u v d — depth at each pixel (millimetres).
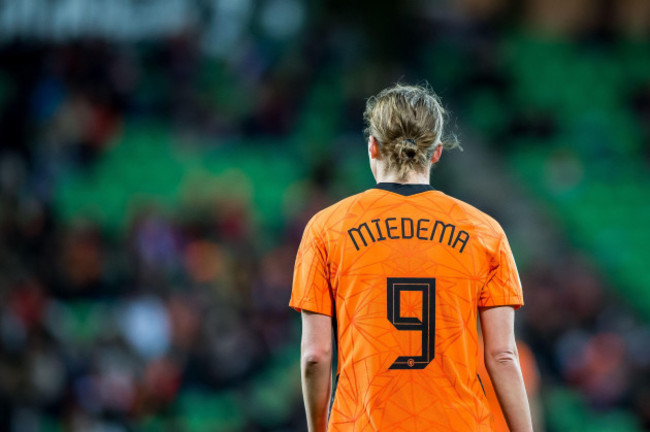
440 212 9695
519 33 69062
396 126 9875
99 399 31312
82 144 50188
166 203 43906
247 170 52844
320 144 52812
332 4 60094
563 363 37469
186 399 34250
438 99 10609
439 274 9398
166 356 34156
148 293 36719
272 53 58062
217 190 42781
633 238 51875
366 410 9195
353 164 51688
